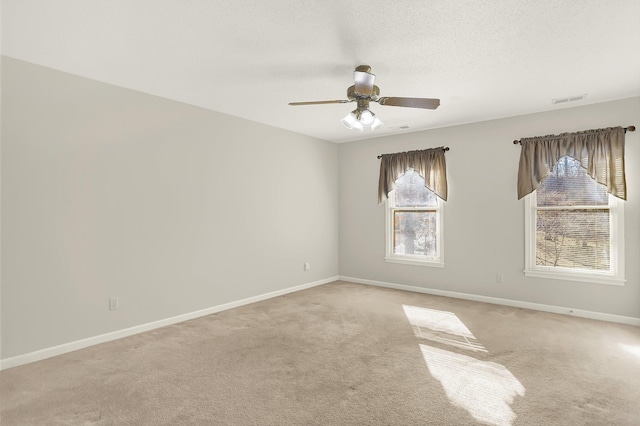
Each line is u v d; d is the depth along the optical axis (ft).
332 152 20.51
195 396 7.80
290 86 11.59
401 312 14.14
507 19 7.64
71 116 10.48
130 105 11.80
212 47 8.91
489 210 15.67
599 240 13.30
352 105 13.62
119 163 11.51
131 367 9.25
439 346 10.59
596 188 13.37
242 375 8.78
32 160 9.74
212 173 14.25
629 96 12.61
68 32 8.16
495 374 8.77
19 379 8.62
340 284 19.67
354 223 20.21
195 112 13.67
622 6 7.15
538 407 7.30
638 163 12.52
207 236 14.06
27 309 9.62
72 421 6.91
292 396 7.79
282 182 17.34
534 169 14.37
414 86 11.62
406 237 18.39
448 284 16.87
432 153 17.03
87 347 10.68
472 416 7.01
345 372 8.92
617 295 12.87
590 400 7.55
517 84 11.47
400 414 7.09
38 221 9.84
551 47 8.95
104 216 11.16
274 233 16.93
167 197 12.78
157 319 12.46
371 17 7.53
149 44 8.75
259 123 16.20
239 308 14.83
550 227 14.33
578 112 13.62
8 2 6.93
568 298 13.83
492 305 15.17
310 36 8.34
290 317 13.53
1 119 9.25
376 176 19.26
